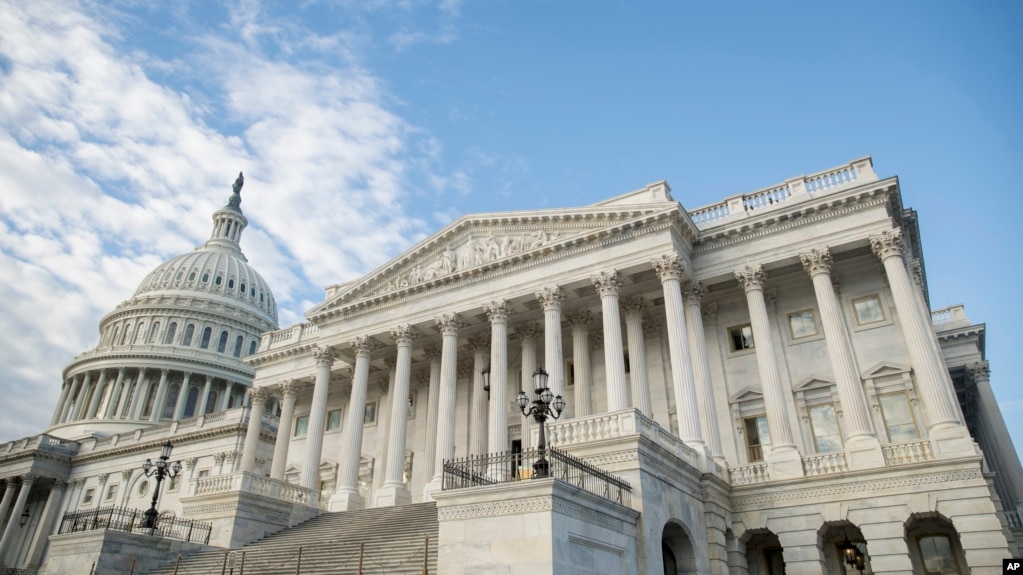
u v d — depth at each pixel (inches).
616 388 1311.5
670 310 1320.1
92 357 4195.4
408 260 1753.2
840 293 1423.5
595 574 778.8
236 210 5674.2
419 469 1806.1
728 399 1448.1
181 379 4200.3
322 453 2036.2
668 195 1478.8
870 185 1317.7
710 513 1117.1
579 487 781.3
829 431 1337.4
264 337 2177.7
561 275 1482.5
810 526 1136.2
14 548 3016.7
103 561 1098.7
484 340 1742.1
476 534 760.3
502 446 1409.9
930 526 1144.2
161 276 4790.8
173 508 2600.9
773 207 1446.9
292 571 984.9
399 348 1673.2
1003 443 1686.8
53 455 3105.3
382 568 904.3
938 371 1167.0
